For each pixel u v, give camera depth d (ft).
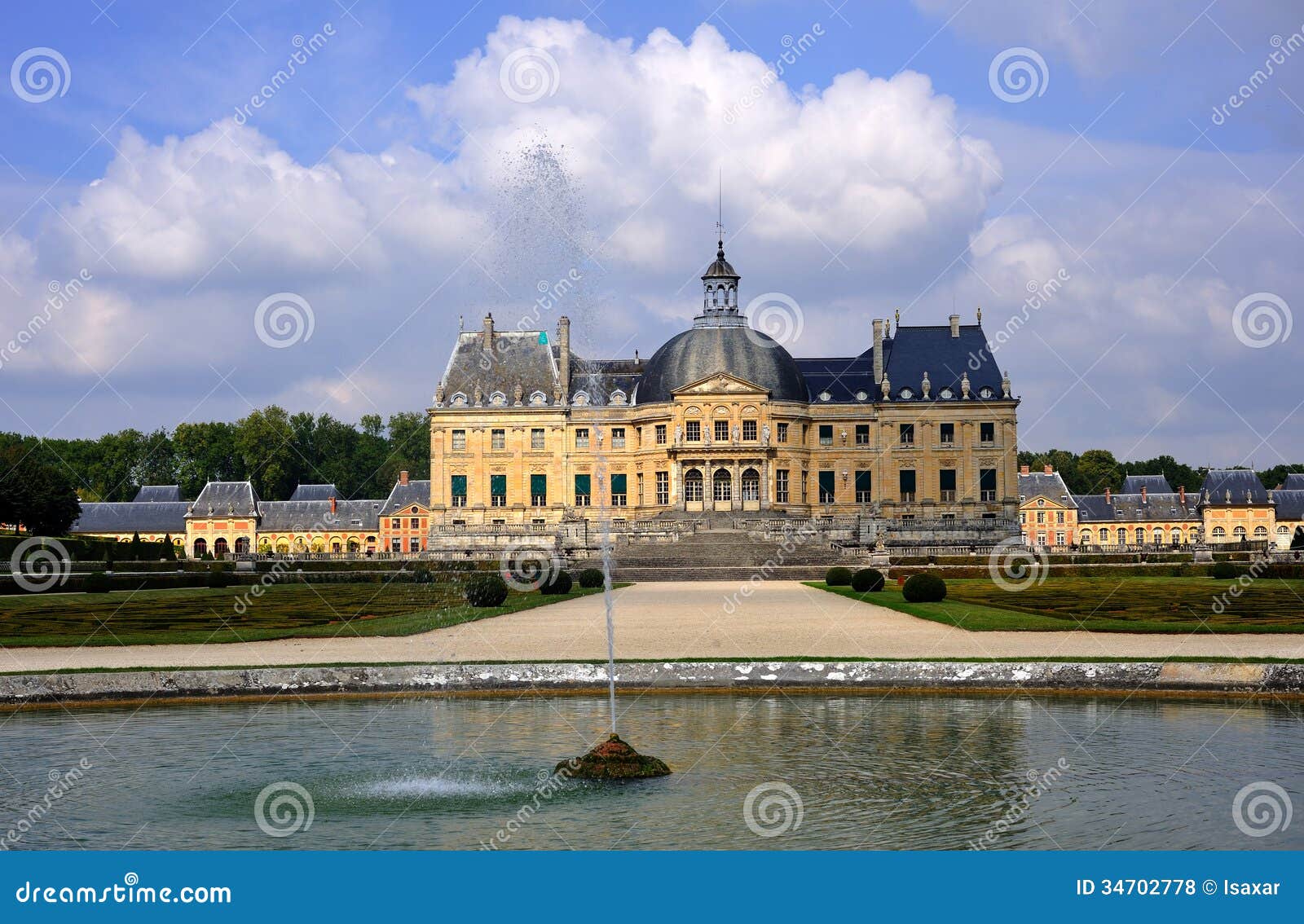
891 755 116.16
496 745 122.83
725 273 567.18
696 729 128.26
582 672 152.87
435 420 559.38
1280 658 151.43
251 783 109.60
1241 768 110.42
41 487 520.42
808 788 105.09
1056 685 149.28
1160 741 120.98
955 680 150.30
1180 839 92.27
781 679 151.94
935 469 545.44
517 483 555.28
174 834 96.12
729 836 92.68
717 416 533.14
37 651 179.42
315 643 188.24
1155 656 159.22
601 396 559.38
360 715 138.82
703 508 535.19
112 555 468.75
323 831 96.12
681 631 205.16
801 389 547.08
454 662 158.61
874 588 320.70
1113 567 383.86
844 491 547.49
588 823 96.43
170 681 149.69
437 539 507.30
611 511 552.41
